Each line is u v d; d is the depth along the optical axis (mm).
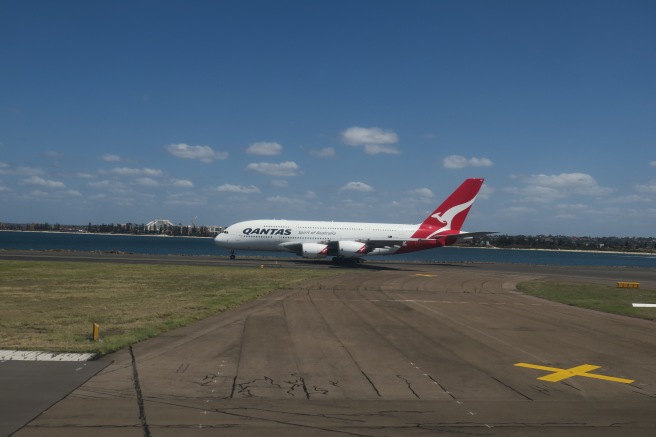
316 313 24875
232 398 11484
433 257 192250
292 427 9719
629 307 31750
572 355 17234
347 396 11914
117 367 13906
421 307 28375
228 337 18562
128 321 21062
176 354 15703
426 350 17359
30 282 35344
